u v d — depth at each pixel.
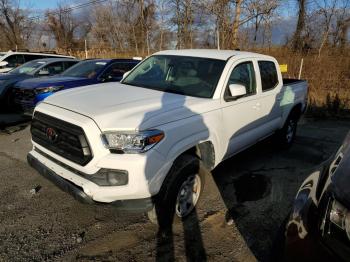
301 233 1.94
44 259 2.83
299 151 6.12
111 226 3.35
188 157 3.25
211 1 20.25
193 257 2.93
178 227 3.35
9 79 7.93
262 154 5.83
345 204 1.74
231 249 3.07
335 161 2.25
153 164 2.79
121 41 32.31
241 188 4.34
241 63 4.26
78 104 3.17
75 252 2.93
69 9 35.75
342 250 1.69
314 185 2.17
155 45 29.25
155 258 2.89
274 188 4.39
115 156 2.70
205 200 3.95
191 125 3.23
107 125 2.77
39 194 3.96
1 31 39.72
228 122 3.88
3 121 7.32
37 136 3.35
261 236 3.29
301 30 18.16
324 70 12.62
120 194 2.71
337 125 8.85
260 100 4.58
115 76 7.77
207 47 22.19
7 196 3.87
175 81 4.10
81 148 2.77
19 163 4.90
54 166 3.11
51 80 7.05
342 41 16.56
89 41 37.22
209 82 3.87
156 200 3.02
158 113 3.03
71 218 3.46
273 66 5.13
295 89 5.83
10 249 2.93
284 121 5.61
